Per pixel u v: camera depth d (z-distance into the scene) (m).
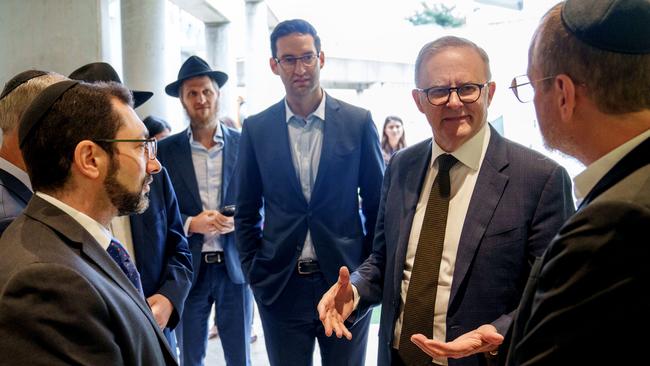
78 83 1.03
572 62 0.74
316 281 2.00
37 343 0.77
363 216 2.12
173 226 2.04
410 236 1.44
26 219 0.95
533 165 1.29
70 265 0.87
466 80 1.30
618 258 0.60
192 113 2.52
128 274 1.14
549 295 0.66
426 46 1.39
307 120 2.02
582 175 0.77
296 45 1.90
